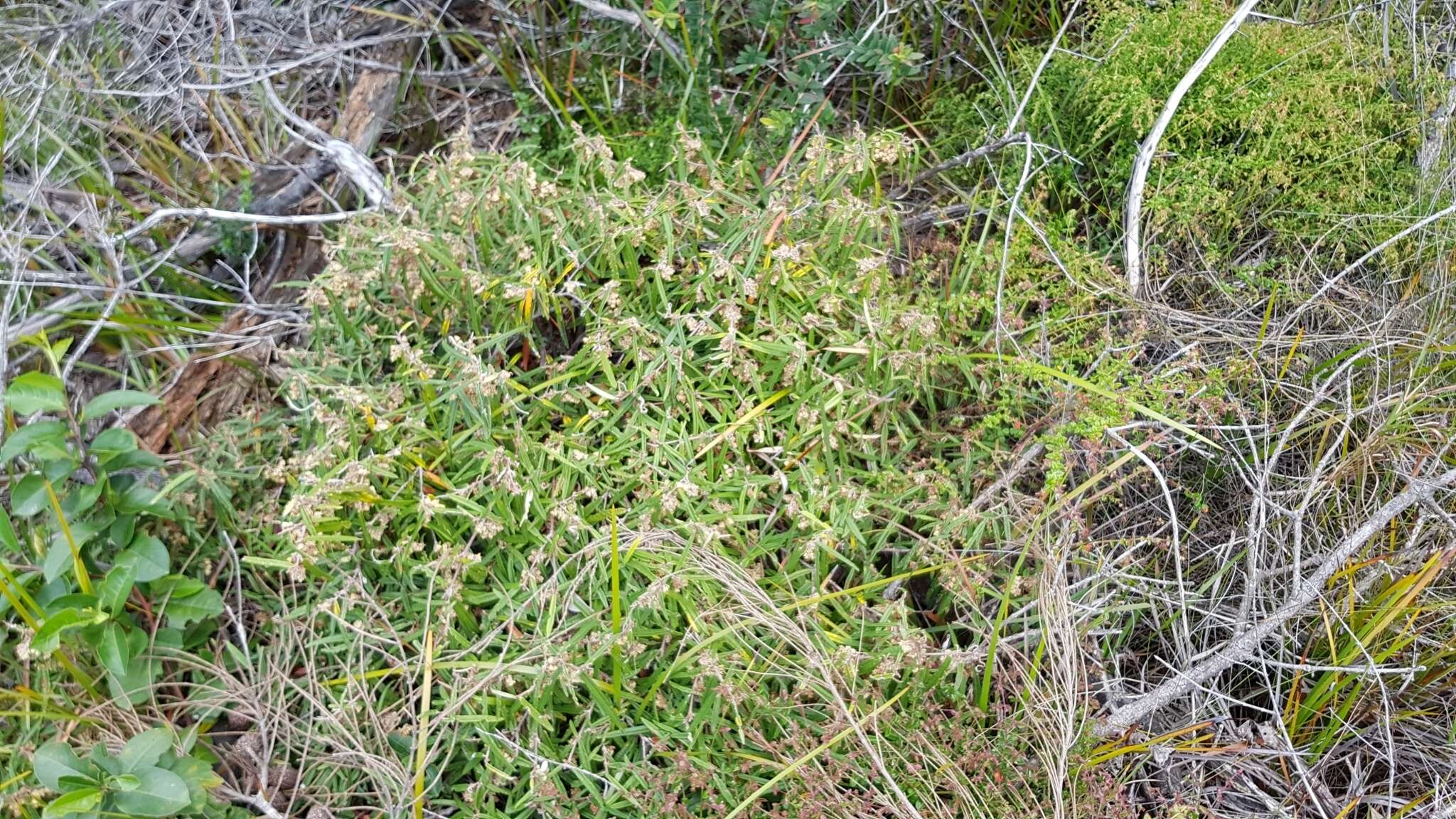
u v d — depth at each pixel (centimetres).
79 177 265
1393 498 221
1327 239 265
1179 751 209
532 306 228
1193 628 226
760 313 227
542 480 215
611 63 307
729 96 290
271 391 242
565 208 243
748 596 196
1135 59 274
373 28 305
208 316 257
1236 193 267
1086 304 253
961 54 316
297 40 293
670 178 252
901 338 229
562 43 309
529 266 227
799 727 192
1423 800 210
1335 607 219
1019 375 233
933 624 225
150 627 209
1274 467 233
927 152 304
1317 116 267
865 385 226
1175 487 240
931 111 307
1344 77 271
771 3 276
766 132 286
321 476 212
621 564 202
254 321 253
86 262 260
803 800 179
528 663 198
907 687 200
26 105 272
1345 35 285
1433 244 253
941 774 186
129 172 278
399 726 203
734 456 226
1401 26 297
